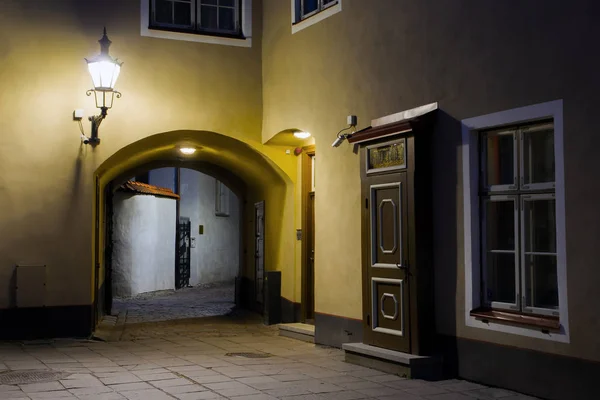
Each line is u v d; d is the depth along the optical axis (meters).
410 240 8.57
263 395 7.04
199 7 12.31
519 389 7.34
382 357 8.52
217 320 14.42
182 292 22.92
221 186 27.22
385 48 9.56
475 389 7.53
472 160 8.09
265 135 12.42
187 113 12.05
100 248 13.40
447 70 8.46
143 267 21.62
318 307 10.83
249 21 12.55
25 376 7.86
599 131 6.64
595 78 6.70
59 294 11.15
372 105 9.80
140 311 16.50
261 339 11.52
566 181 6.91
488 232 8.04
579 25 6.87
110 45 11.66
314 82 11.12
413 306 8.48
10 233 11.00
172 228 23.92
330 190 10.67
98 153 11.50
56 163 11.27
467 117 8.14
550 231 7.35
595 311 6.61
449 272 8.33
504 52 7.67
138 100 11.77
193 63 12.15
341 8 10.52
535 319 7.18
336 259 10.47
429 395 7.22
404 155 8.73
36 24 11.31
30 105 11.20
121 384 7.45
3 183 11.00
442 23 8.55
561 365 6.90
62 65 11.40
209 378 7.88
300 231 12.76
